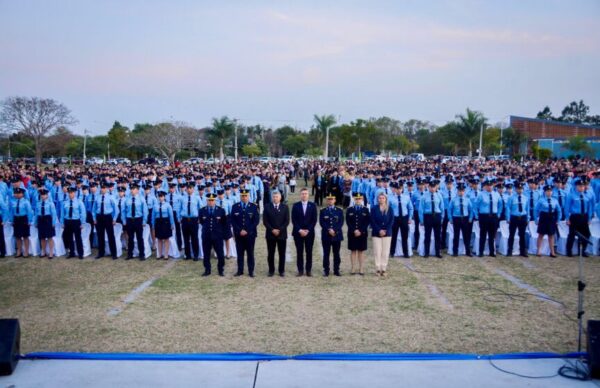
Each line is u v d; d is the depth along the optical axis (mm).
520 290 9211
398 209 12320
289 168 33781
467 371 5598
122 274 10570
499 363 5809
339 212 10453
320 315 7758
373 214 10422
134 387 5227
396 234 12531
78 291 9180
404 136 82125
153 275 10477
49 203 12250
